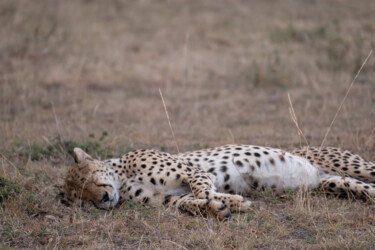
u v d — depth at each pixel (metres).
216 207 9.35
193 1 39.59
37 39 28.83
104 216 9.51
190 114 20.25
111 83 24.88
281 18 34.75
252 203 10.45
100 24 33.53
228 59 28.48
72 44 29.28
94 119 19.45
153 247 8.28
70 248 8.34
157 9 37.91
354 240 8.22
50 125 18.12
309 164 11.40
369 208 9.90
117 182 11.04
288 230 8.92
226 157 11.30
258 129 17.53
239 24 34.28
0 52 27.00
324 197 10.73
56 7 35.09
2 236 8.79
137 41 31.41
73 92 23.33
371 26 31.47
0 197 10.28
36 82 24.02
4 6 32.25
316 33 29.86
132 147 14.91
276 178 11.23
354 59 25.62
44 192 11.05
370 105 19.52
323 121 18.09
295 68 25.39
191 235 8.57
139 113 20.50
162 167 10.79
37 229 9.01
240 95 23.11
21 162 13.39
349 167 11.26
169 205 10.31
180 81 25.45
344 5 37.28
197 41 31.62
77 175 10.31
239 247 8.15
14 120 18.36
